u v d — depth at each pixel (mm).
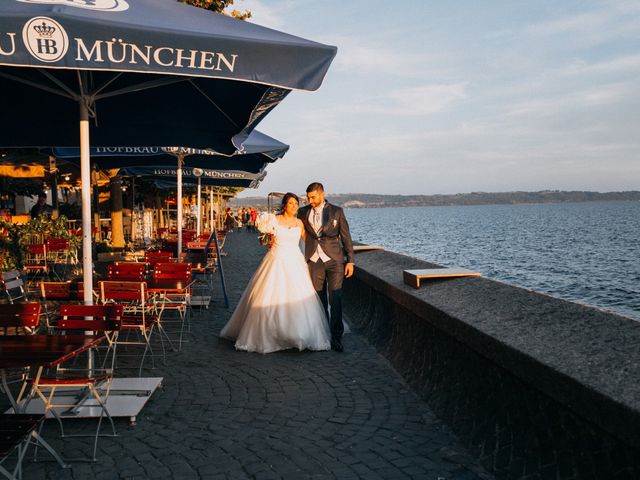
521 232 99188
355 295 9570
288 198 7363
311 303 7238
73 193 26406
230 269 18062
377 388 5625
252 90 5699
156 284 7391
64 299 6457
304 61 3773
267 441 4289
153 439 4320
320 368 6363
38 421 3297
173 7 4352
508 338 3744
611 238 78000
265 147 8430
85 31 3361
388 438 4348
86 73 4926
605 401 2604
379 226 150125
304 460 3949
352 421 4719
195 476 3701
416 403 5164
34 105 6219
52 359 3674
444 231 110688
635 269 41344
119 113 6555
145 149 9102
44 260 11508
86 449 4133
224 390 5559
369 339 7723
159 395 5395
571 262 47031
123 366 6363
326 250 7480
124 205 26359
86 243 5004
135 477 3689
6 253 11008
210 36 3584
